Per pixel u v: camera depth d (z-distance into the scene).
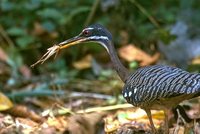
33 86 15.01
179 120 11.16
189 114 12.19
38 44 16.48
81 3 16.80
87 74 15.95
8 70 15.73
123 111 12.68
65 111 12.21
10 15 16.72
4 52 15.87
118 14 16.58
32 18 16.56
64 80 14.84
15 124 11.00
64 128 10.55
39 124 11.23
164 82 9.17
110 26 16.55
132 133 10.64
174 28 16.53
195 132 10.38
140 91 9.53
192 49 16.11
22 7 16.55
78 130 9.82
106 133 10.70
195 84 8.88
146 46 16.48
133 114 11.84
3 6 16.25
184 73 9.26
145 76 9.56
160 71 9.50
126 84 10.03
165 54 16.08
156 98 9.29
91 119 9.80
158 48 16.25
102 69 16.25
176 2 17.47
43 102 13.93
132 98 9.76
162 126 11.01
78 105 13.53
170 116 11.23
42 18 16.48
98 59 16.31
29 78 15.52
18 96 14.03
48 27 16.11
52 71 16.11
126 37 16.62
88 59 16.09
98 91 14.91
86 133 9.79
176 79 9.09
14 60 15.86
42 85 14.68
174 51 16.08
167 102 9.48
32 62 16.52
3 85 15.18
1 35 16.69
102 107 12.98
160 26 16.19
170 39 14.91
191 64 14.98
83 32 10.83
